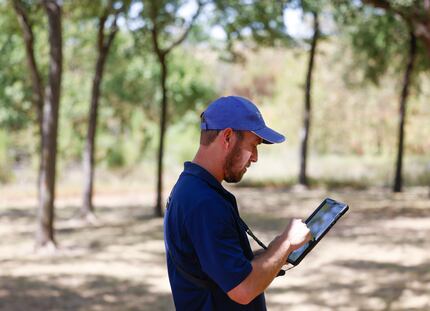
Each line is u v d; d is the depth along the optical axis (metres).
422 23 13.73
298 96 36.75
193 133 28.83
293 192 23.20
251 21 16.30
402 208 17.67
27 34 13.35
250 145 2.42
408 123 34.31
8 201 20.12
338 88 36.00
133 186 24.27
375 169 27.75
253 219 15.79
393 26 20.81
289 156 31.95
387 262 10.06
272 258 2.30
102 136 26.92
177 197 2.39
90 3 14.94
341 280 8.83
